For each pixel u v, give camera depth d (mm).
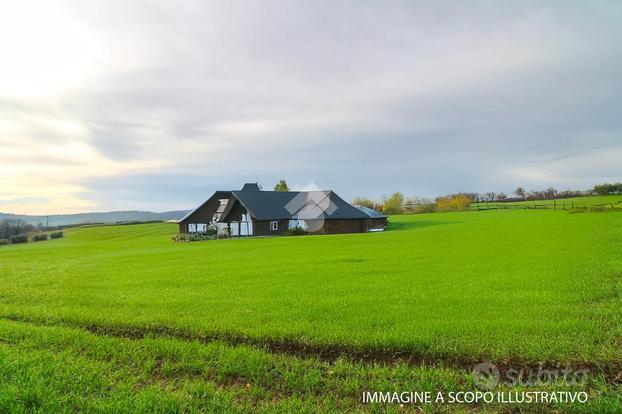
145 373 6445
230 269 19125
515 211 89812
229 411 5215
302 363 6707
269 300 11656
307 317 9531
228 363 6695
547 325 8164
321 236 49375
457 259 20109
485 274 15219
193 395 5691
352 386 5812
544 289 12055
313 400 5520
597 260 17156
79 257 28797
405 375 6148
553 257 18938
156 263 22859
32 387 5852
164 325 9148
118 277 17438
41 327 9258
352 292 12641
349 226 61781
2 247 54812
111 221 130375
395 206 117812
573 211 69562
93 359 7207
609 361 6273
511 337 7477
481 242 29016
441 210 112938
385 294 12156
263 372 6383
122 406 5367
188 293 13172
